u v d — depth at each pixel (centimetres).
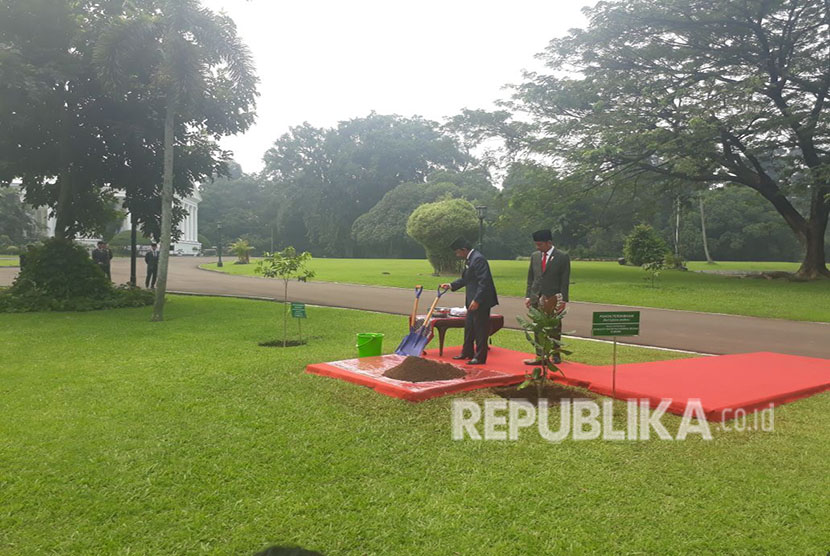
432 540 305
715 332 1162
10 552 294
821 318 1396
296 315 893
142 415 523
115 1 1609
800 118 2353
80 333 1052
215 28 1309
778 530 313
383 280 2523
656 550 294
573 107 2820
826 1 2291
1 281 2462
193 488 369
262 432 475
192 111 1538
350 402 554
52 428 486
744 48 2491
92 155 1727
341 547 298
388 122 8056
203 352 850
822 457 419
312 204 7900
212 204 9169
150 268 2048
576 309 1566
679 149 2505
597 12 2589
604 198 4400
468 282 735
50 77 1421
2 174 1717
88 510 340
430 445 444
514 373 652
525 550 294
